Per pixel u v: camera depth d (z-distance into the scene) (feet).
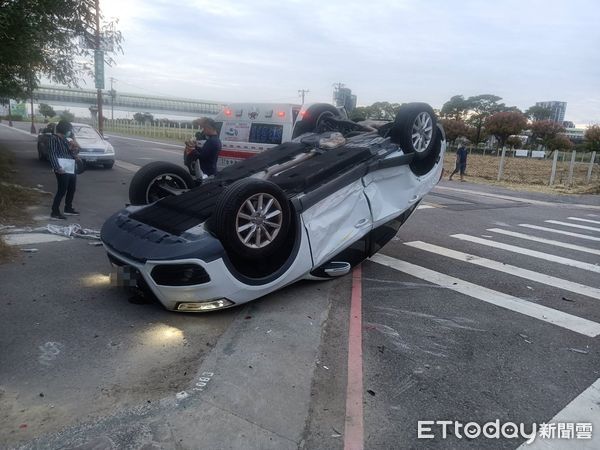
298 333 14.47
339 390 11.60
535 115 288.51
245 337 13.96
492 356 13.87
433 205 43.24
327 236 17.31
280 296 17.51
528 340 15.08
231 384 11.39
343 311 16.75
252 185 14.39
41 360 12.17
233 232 14.15
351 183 17.98
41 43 32.86
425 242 28.12
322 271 18.21
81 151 50.24
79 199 34.22
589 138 162.81
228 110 36.45
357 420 10.43
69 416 9.94
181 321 14.89
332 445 9.59
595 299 19.21
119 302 16.08
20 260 19.79
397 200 20.44
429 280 20.75
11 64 32.40
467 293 19.29
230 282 14.57
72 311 15.23
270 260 16.08
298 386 11.55
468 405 11.30
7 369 11.68
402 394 11.61
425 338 14.88
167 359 12.56
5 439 9.15
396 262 23.43
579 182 75.56
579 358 13.97
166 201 17.52
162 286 14.44
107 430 9.52
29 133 121.39
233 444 9.34
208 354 12.84
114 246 15.75
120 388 11.07
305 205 16.21
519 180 74.90
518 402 11.52
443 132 22.53
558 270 23.30
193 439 9.40
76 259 20.26
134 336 13.76
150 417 9.98
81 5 34.19
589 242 30.32
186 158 35.19
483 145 220.84
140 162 64.64
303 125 24.16
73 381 11.30
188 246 14.08
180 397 10.68
